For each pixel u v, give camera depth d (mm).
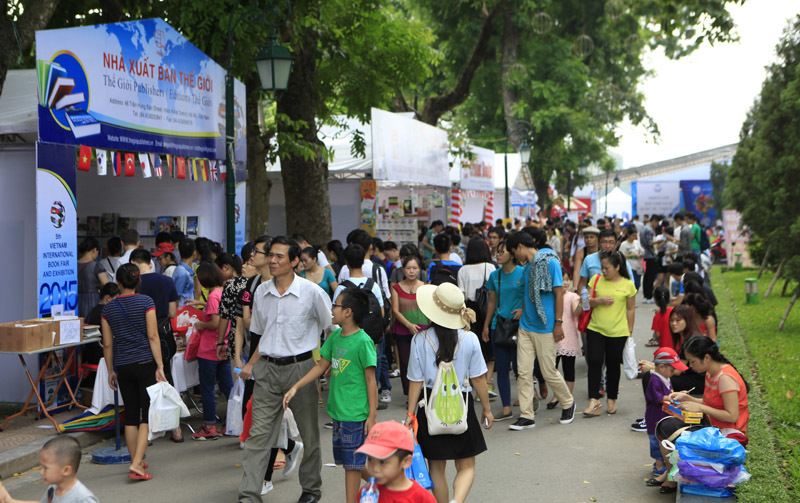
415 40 17656
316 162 14500
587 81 39156
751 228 15570
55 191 7625
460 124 41312
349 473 5172
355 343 5191
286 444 5875
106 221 11492
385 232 18812
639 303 19344
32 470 6648
